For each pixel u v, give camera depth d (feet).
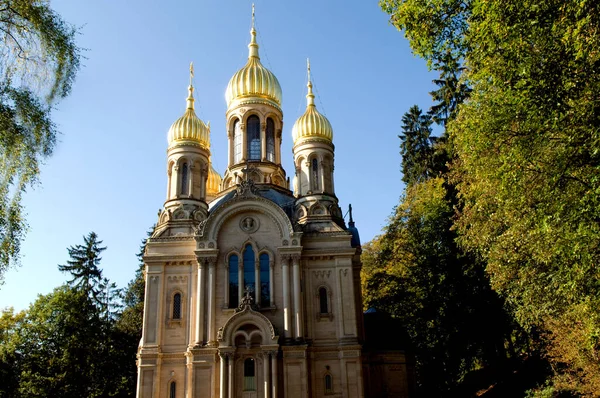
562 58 65.98
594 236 68.74
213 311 157.79
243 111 210.59
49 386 196.95
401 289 196.95
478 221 125.29
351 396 154.40
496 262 114.42
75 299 212.43
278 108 215.51
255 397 148.66
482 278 179.83
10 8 72.49
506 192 83.56
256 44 225.15
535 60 68.69
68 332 207.72
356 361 157.48
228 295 161.07
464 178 141.18
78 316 210.18
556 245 76.38
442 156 219.82
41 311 206.90
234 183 203.62
